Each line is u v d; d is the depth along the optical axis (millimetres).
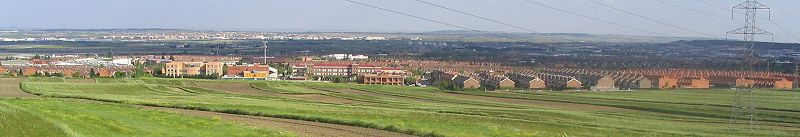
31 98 127438
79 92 173875
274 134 73438
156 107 115562
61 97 146125
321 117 96688
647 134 94750
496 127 90188
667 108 168375
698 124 125062
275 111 108375
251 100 149000
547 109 155125
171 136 67938
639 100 195750
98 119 78188
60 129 61375
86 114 84688
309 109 116688
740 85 199875
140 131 70000
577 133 90375
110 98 143000
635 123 119125
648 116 143625
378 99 180000
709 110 164125
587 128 100188
